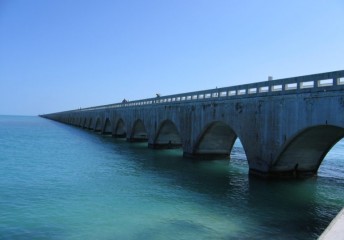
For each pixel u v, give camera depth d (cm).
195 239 1589
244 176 3045
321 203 2198
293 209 2072
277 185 2639
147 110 5469
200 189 2548
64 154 4519
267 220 1870
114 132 7638
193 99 3953
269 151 2675
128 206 2086
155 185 2670
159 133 5122
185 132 4162
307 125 2298
